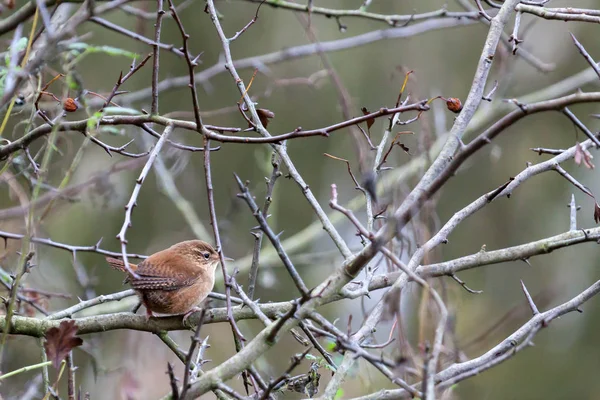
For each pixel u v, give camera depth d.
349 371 6.16
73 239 14.65
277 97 16.34
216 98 15.90
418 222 8.02
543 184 16.83
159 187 13.15
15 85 6.27
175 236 15.33
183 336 15.27
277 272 16.55
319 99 16.36
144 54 13.72
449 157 6.21
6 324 5.96
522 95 16.64
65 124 7.01
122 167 8.59
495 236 16.64
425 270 7.04
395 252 7.91
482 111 14.67
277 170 7.07
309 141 16.69
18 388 10.91
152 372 13.61
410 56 16.41
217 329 15.84
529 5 8.23
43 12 5.80
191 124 6.63
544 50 16.75
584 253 16.33
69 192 8.51
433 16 10.23
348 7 16.25
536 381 15.90
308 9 9.94
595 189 16.44
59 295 9.33
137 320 7.38
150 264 8.23
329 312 15.08
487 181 16.77
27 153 7.18
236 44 16.06
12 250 10.07
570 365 16.05
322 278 16.61
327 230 6.93
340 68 16.25
